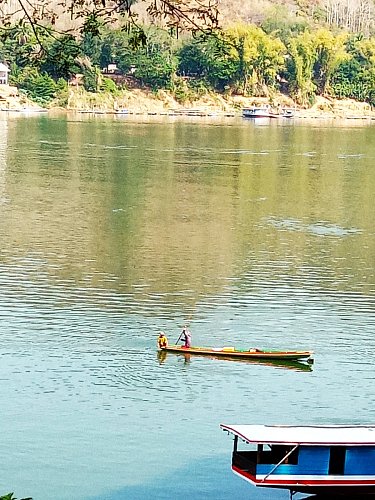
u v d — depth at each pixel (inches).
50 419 1739.7
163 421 1754.4
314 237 3410.4
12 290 2491.4
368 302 2527.1
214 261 2942.9
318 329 2279.8
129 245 3134.8
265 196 4360.2
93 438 1680.6
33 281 2596.0
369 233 3523.6
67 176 4709.6
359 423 1779.0
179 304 2442.2
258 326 2292.1
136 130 7573.8
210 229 3494.1
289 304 2477.9
